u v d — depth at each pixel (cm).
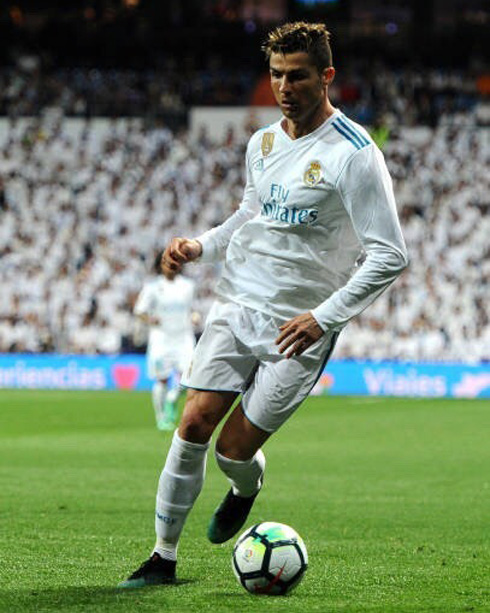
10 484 3562
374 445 4912
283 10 12938
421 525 2808
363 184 1842
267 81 12244
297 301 1948
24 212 10450
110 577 2064
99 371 8725
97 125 11538
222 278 2008
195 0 13125
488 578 2103
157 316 5731
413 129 11150
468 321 8800
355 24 12794
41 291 9506
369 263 1841
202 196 10475
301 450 4703
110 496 3281
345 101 11919
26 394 8081
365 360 8756
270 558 1883
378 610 1798
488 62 12681
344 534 2659
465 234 9769
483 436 5309
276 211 1930
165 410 5641
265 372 1944
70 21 13238
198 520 2836
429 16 12769
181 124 11888
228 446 1969
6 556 2292
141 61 13238
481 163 10662
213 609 1777
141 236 10069
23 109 12106
